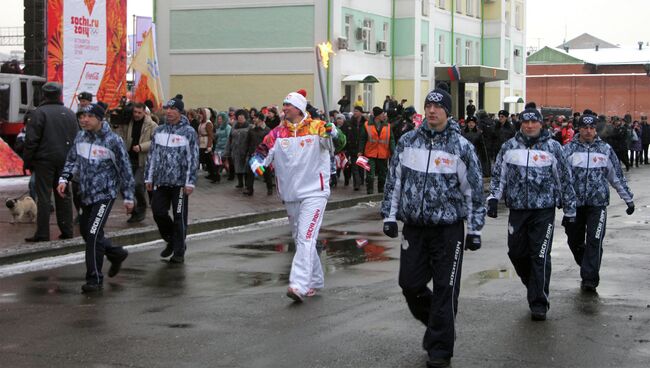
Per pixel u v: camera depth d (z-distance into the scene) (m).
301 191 9.19
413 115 22.75
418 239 6.91
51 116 12.38
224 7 37.03
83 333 7.67
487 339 7.48
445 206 6.76
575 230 10.10
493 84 50.88
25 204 14.48
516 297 9.26
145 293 9.50
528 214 8.48
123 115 14.71
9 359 6.83
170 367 6.61
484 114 26.95
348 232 14.93
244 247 13.04
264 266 11.32
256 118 20.84
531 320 8.22
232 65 37.06
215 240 13.83
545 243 8.40
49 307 8.78
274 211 17.08
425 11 41.94
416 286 6.93
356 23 37.47
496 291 9.58
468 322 8.11
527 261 8.67
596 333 7.72
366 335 7.58
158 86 24.33
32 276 10.53
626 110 81.62
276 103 36.38
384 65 40.38
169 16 37.91
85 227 9.69
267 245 13.27
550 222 8.45
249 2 36.59
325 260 11.77
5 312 8.55
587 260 9.71
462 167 6.75
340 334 7.62
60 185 9.72
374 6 39.12
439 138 6.79
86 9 22.11
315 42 35.59
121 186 9.77
